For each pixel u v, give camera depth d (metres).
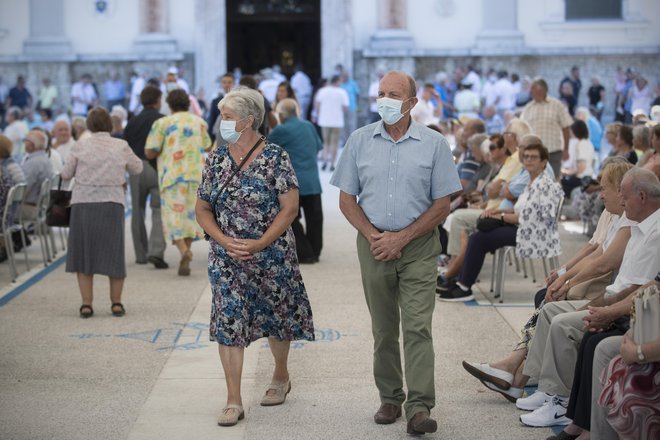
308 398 7.10
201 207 6.68
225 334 6.54
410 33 28.36
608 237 7.09
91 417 6.74
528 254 9.66
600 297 6.51
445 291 10.09
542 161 9.71
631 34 28.50
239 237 6.57
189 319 9.51
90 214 9.43
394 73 6.33
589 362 5.95
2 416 6.77
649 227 6.14
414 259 6.37
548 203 9.62
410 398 6.27
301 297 6.77
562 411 6.50
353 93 26.36
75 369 7.86
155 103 12.20
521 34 28.31
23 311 9.91
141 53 28.34
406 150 6.38
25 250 12.20
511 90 26.45
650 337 5.39
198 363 8.02
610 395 5.54
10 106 27.48
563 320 6.43
